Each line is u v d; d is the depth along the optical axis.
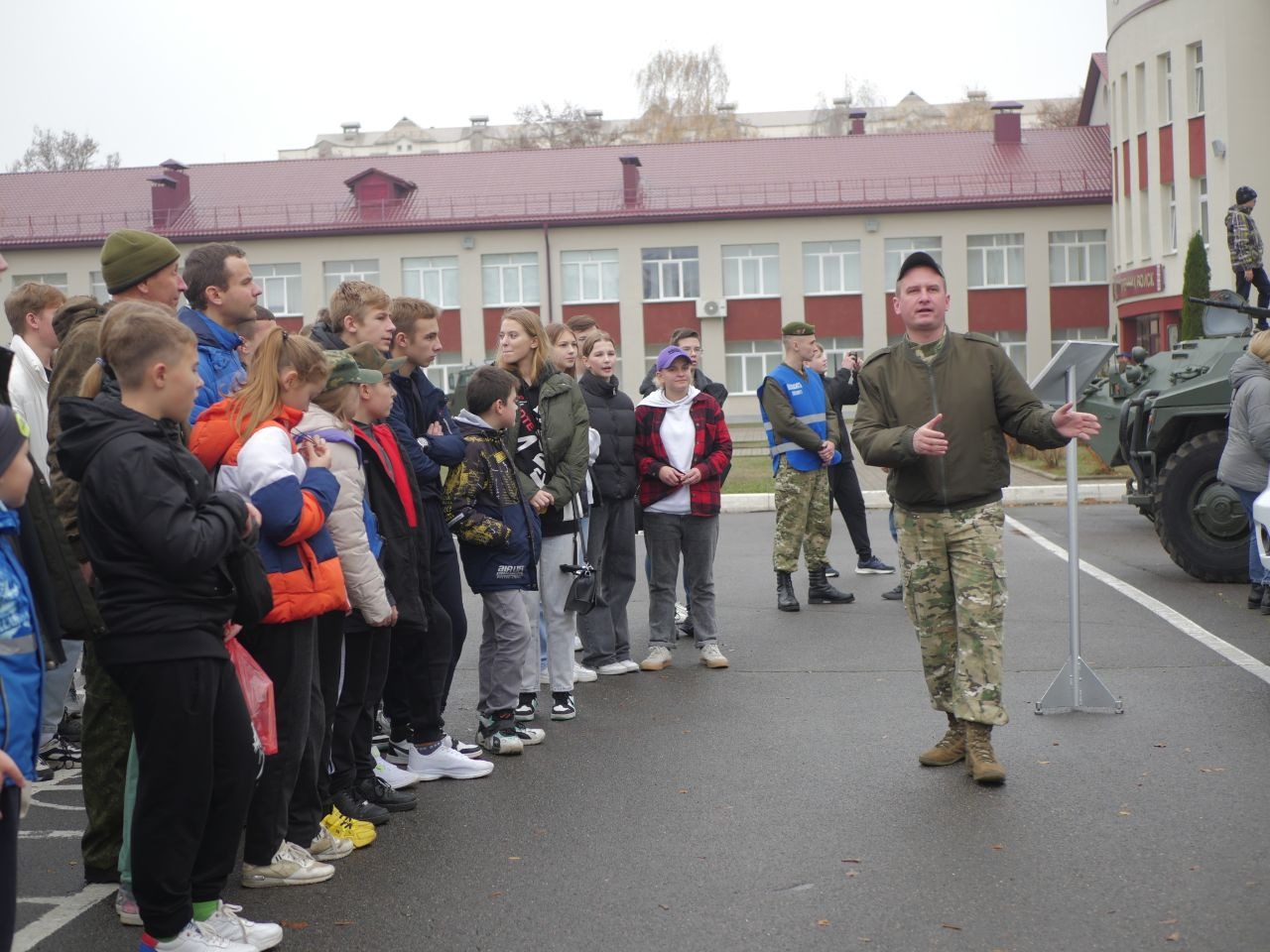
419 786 6.37
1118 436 12.74
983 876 4.90
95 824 5.12
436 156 51.44
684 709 7.71
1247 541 11.37
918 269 6.32
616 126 83.12
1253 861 4.96
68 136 84.50
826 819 5.63
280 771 4.94
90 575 5.27
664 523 8.81
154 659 4.12
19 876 5.29
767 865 5.10
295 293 48.84
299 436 5.19
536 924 4.59
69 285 49.44
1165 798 5.73
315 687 5.18
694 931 4.48
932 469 6.23
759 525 17.42
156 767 4.17
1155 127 35.94
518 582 6.78
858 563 12.58
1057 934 4.35
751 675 8.53
